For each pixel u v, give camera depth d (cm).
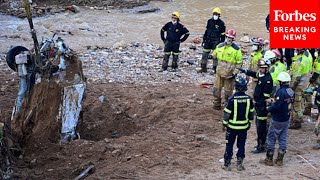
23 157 1772
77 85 1892
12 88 2467
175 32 2784
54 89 1889
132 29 3906
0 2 4244
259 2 4859
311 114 2177
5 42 3381
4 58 2983
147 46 3400
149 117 2130
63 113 1877
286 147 1652
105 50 3253
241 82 1555
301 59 1948
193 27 4019
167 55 2820
